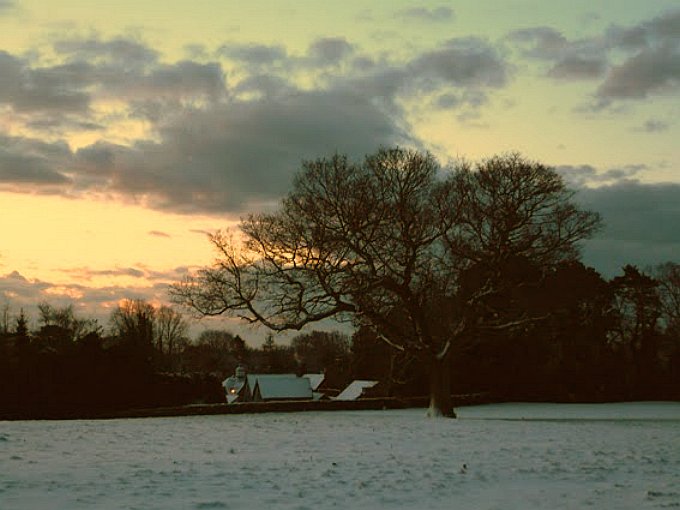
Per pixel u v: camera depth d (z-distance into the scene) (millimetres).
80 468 16203
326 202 38375
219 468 16484
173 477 14977
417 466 17250
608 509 12164
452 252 39719
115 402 57250
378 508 12086
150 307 112375
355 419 37594
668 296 86875
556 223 39219
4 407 52500
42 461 17453
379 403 53031
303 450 20766
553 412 52531
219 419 38062
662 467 17656
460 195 39438
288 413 47500
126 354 60375
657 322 84375
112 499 12383
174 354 132875
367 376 79375
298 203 38812
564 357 67875
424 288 40906
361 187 38500
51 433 25938
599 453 20516
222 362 156125
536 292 40750
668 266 87500
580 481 15328
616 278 79750
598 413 50938
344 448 21453
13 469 15922
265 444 22500
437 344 43781
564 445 22938
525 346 66812
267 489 13680
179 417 42406
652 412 52281
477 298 39500
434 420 36562
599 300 69312
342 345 142750
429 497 13195
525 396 67188
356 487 14062
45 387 54375
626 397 70812
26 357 55406
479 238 39438
